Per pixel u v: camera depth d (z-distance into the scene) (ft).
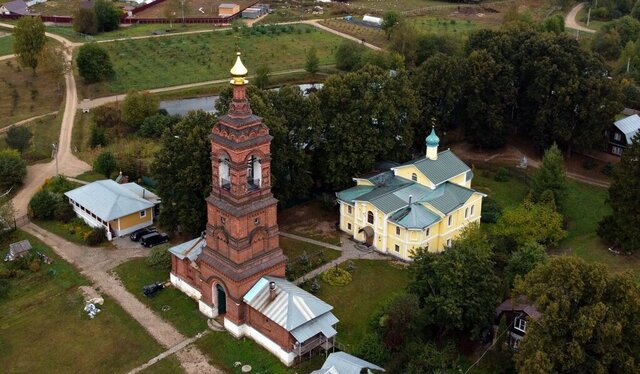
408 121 388.37
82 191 358.43
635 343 208.03
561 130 413.59
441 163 346.54
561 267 210.79
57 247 330.95
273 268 264.31
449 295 242.17
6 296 288.92
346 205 342.85
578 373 207.00
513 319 248.93
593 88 407.44
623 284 208.23
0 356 251.39
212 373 242.17
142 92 547.08
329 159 365.20
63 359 250.16
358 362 227.61
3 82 595.88
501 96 431.02
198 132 320.91
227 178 258.37
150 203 350.43
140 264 314.35
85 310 277.23
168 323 270.67
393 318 242.58
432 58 444.96
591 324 198.90
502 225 323.98
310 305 250.16
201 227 326.65
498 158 440.45
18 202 381.19
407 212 321.73
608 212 374.02
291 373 241.14
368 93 369.50
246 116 242.78
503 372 238.68
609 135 440.45
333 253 327.26
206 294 271.69
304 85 622.95
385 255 326.85
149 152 455.22
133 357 250.98
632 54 604.49
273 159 336.08
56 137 487.61
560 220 328.08
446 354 233.96
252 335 259.60
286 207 375.25
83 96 575.38
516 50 452.76
